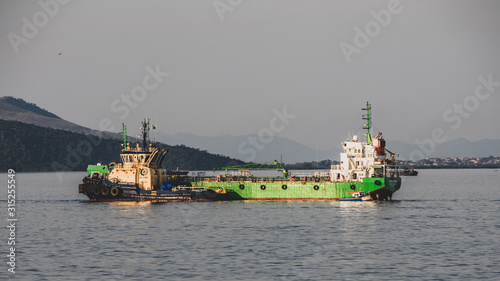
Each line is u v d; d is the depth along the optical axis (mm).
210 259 95250
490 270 87750
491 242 109000
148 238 113688
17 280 83875
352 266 90750
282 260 94562
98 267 90500
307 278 84250
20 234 119812
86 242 110125
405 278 84000
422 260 94375
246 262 93250
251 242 109125
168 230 122938
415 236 115438
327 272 87312
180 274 86375
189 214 146875
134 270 88625
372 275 85625
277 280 83312
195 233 118938
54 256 97938
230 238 113125
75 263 93000
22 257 97375
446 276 84812
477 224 131625
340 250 102000
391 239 112062
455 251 100938
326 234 117375
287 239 112000
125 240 111750
